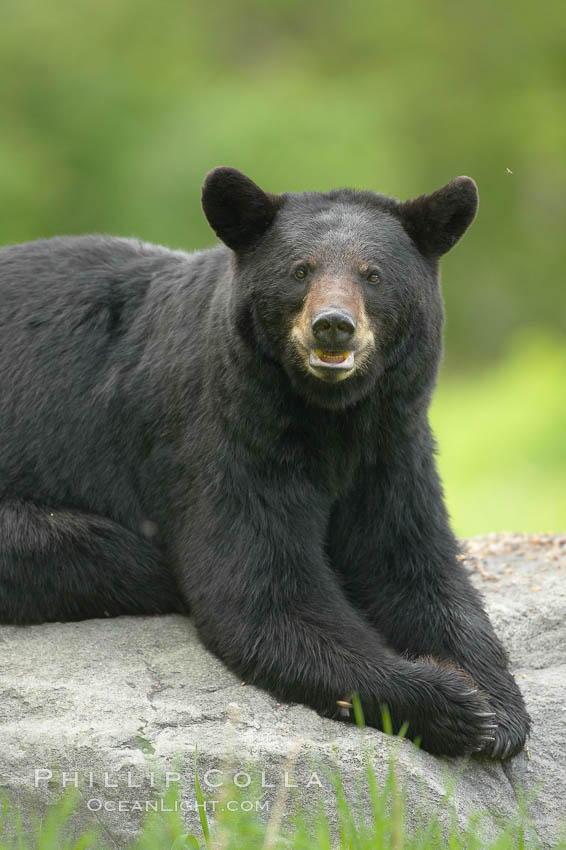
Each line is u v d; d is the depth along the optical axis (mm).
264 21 47281
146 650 10141
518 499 25188
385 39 46688
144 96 42062
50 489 10984
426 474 10656
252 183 10023
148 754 8820
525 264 45250
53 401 11102
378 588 10688
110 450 11000
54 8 43469
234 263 10227
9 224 39781
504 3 47344
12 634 10383
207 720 9250
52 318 11344
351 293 9516
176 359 10672
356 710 9242
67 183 41500
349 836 8281
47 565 10500
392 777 8484
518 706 9922
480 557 12961
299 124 39594
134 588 10688
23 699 9258
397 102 43781
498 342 43312
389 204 10422
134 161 40750
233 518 10102
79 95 41875
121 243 11922
